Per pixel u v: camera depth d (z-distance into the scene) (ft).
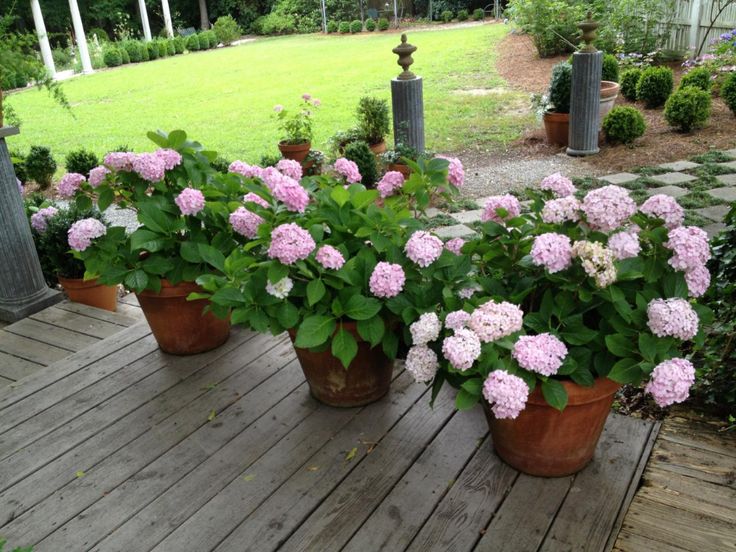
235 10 84.38
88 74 56.80
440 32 60.95
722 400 7.59
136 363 9.30
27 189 23.72
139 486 6.82
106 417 8.06
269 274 6.65
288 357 9.24
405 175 18.08
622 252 5.96
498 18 65.62
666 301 5.86
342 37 67.87
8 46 10.88
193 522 6.29
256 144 27.09
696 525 5.91
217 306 7.68
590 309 6.38
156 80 49.70
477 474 6.72
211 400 8.29
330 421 7.74
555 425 6.20
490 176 19.74
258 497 6.57
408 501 6.40
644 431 7.27
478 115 28.25
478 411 7.79
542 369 5.66
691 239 5.85
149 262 8.40
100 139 30.76
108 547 6.04
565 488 6.46
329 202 7.76
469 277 7.20
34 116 38.22
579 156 20.72
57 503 6.64
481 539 5.90
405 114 19.11
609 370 6.08
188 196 7.95
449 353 5.64
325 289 6.97
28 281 11.74
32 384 8.89
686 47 31.65
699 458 6.81
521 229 6.93
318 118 30.50
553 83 21.94
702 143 20.53
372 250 7.38
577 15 37.70
